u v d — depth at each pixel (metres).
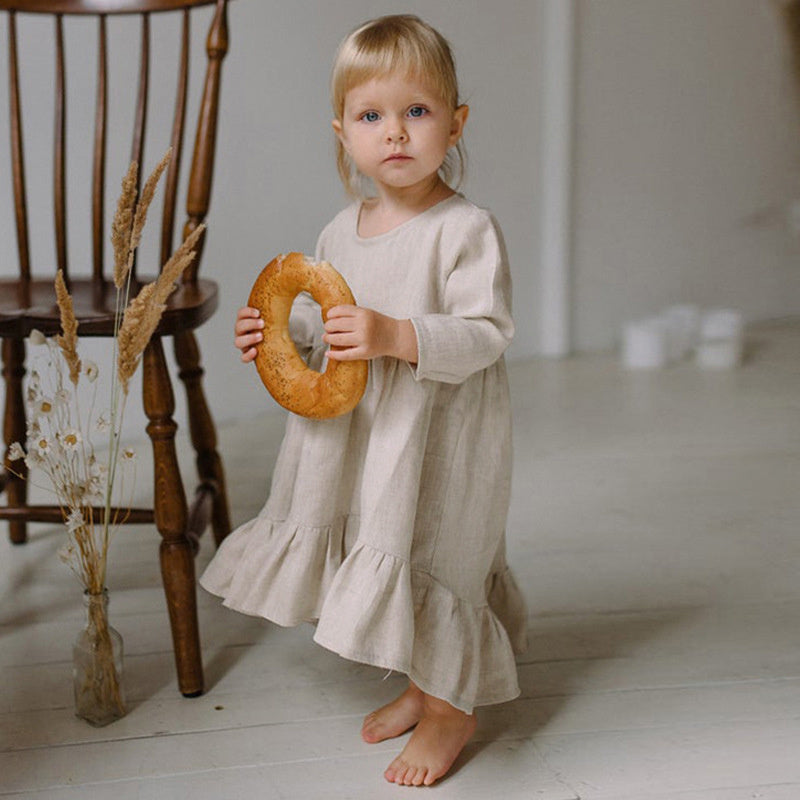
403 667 1.08
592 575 1.69
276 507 1.21
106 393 2.33
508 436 1.20
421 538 1.15
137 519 1.46
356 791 1.13
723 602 1.59
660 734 1.24
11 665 1.41
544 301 3.25
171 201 1.55
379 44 1.08
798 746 1.21
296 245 2.61
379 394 1.14
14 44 1.61
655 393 2.86
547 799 1.12
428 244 1.13
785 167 3.60
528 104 3.07
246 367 2.58
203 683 1.34
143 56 1.61
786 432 2.49
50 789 1.13
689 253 3.49
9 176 2.17
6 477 1.72
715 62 3.39
